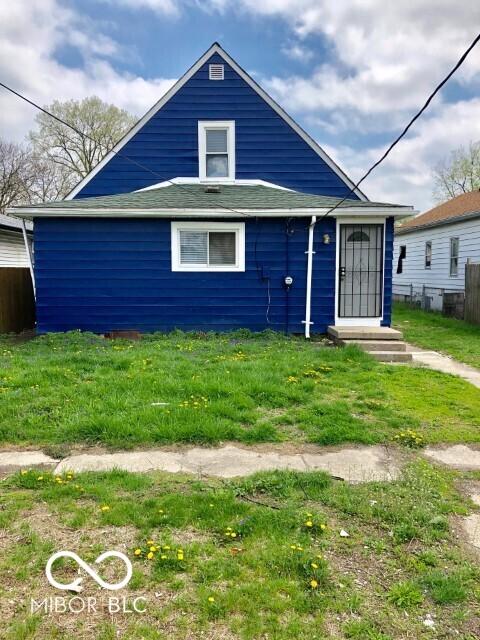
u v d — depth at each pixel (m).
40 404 4.79
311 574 2.35
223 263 9.47
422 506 3.04
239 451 3.95
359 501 3.09
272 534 2.68
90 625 2.04
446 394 5.66
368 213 9.04
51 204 9.18
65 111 27.42
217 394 5.15
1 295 10.02
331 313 9.55
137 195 10.27
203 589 2.24
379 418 4.77
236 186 11.16
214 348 7.92
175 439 4.11
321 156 11.16
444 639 1.99
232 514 2.89
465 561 2.52
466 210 15.38
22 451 3.91
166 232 9.32
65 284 9.31
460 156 33.56
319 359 7.19
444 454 3.99
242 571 2.37
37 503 3.04
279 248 9.43
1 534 2.69
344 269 9.67
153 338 9.00
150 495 3.15
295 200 9.67
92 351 7.57
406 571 2.43
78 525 2.77
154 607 2.14
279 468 3.60
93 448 3.98
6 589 2.25
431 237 18.06
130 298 9.40
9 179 27.19
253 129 11.14
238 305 9.51
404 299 20.97
